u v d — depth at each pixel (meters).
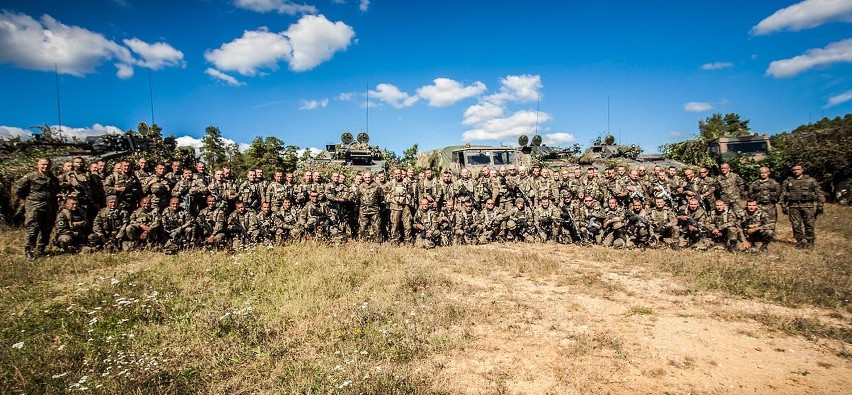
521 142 21.67
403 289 6.91
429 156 19.19
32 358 4.41
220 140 22.14
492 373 4.39
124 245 9.71
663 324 5.74
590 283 7.59
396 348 4.80
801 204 10.54
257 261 8.27
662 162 19.44
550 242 12.02
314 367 4.34
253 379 4.15
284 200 11.09
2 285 7.00
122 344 4.80
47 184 9.31
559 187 13.11
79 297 6.18
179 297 6.30
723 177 12.17
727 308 6.29
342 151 19.61
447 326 5.53
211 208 10.45
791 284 7.09
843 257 9.16
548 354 4.84
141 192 10.80
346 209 11.59
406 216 11.38
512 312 6.12
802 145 18.17
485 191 12.66
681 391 4.11
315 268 7.86
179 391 3.93
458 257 9.54
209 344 4.79
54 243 9.53
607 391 4.09
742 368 4.56
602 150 22.62
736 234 10.20
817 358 4.79
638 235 11.04
